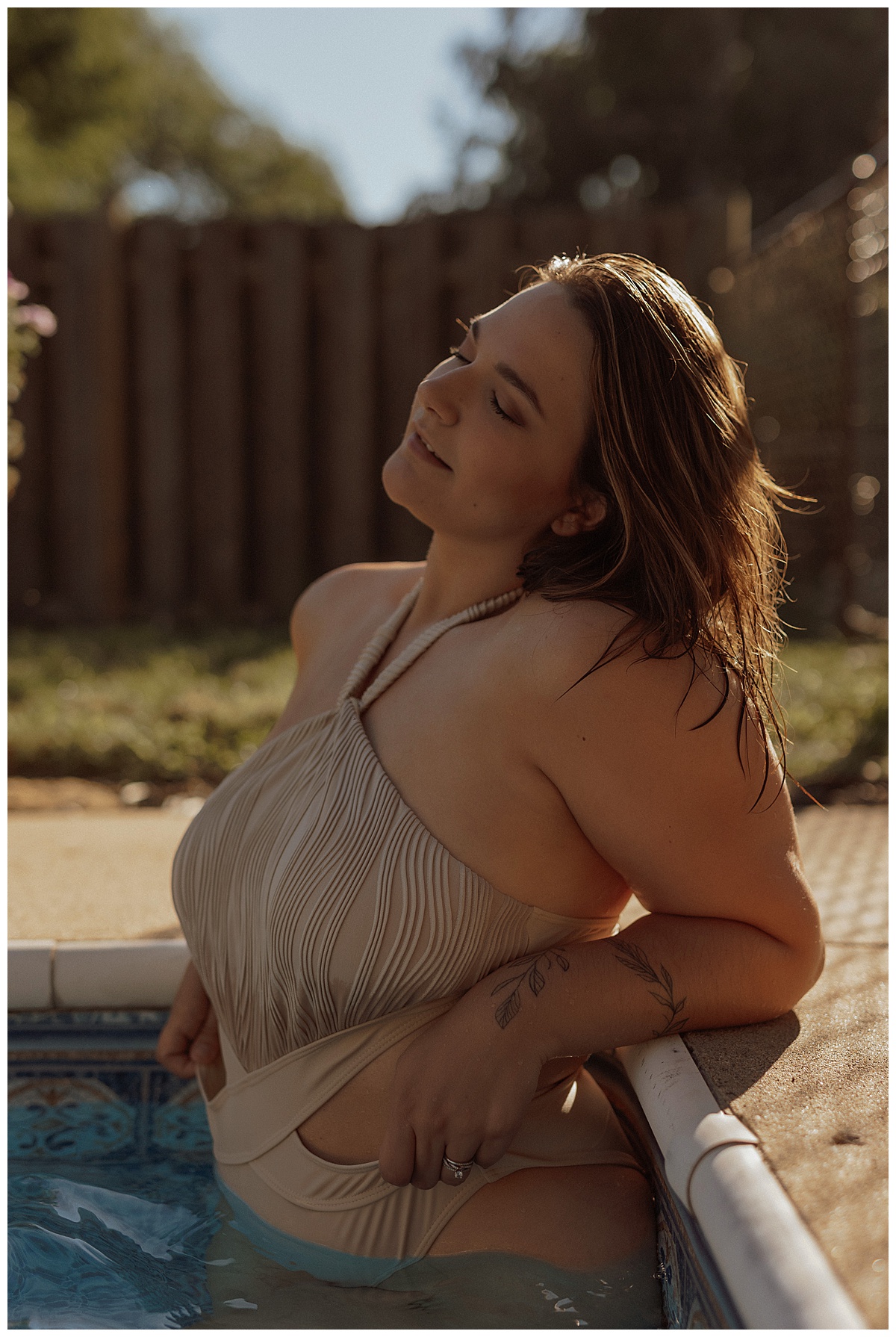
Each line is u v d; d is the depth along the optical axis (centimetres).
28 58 1453
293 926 133
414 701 142
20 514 671
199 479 688
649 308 134
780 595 155
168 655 575
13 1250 146
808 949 133
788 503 695
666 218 661
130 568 702
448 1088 120
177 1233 151
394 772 138
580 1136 141
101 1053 191
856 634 621
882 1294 81
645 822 123
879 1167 100
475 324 143
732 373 143
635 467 131
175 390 679
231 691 489
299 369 679
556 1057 127
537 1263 129
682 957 127
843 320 618
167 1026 172
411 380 679
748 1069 122
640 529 130
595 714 121
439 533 149
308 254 679
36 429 667
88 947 191
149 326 676
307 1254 137
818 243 639
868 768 368
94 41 1513
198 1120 190
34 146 1432
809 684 471
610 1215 134
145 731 418
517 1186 133
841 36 1794
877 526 799
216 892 147
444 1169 122
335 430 683
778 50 1744
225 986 146
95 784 384
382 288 681
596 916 140
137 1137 189
